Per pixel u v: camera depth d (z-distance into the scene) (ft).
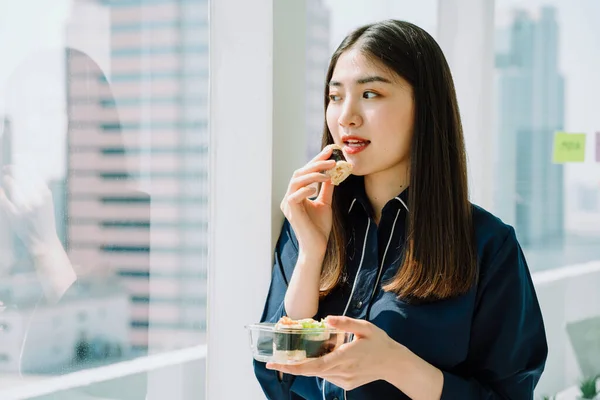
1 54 5.08
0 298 5.13
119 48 5.84
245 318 5.98
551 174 9.33
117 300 5.89
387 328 4.97
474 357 5.18
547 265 9.30
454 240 5.05
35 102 5.30
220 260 6.06
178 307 6.32
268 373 5.29
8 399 5.20
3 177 5.12
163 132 6.16
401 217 5.27
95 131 5.70
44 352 5.41
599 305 9.48
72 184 5.56
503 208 9.06
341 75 5.10
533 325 5.30
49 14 5.37
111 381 5.86
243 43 5.89
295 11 5.99
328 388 5.14
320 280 5.31
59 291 5.49
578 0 9.30
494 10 8.86
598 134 9.43
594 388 9.36
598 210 9.49
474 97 8.86
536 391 9.07
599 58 9.39
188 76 6.31
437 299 4.98
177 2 6.19
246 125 5.90
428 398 4.75
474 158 8.87
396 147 5.07
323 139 5.52
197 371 6.47
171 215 6.25
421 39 5.14
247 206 5.93
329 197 5.28
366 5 7.85
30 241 5.30
